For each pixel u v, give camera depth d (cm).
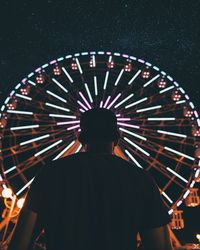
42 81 2109
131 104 1983
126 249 172
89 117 205
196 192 1862
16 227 186
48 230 177
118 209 177
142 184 184
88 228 173
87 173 185
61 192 181
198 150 1920
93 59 2216
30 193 186
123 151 1852
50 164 193
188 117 2022
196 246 1911
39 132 1947
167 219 181
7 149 1894
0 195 1797
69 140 1916
